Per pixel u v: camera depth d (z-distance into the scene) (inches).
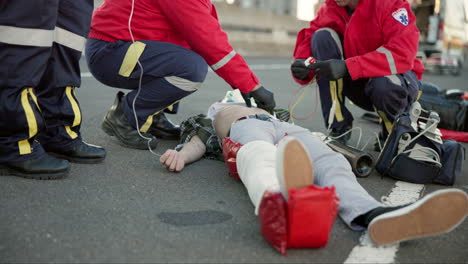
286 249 59.0
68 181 79.2
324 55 113.4
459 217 57.3
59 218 64.3
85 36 86.0
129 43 96.7
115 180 81.7
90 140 108.1
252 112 95.7
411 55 102.7
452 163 92.3
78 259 53.9
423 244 63.5
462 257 60.7
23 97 76.1
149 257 55.3
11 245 56.1
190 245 58.8
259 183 63.1
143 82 100.5
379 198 82.3
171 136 117.0
